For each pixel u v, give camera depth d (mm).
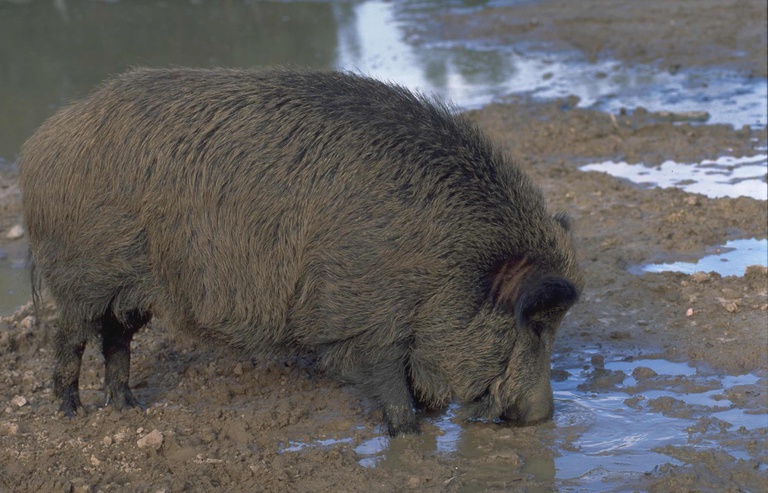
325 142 5484
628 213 9297
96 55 18234
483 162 5602
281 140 5523
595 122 12375
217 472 5457
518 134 12148
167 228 5590
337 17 21219
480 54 16906
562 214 5887
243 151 5527
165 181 5543
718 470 5211
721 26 16719
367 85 5836
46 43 19797
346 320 5492
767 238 8508
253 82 5754
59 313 5961
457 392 5652
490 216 5441
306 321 5652
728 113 12383
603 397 6172
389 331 5492
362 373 5723
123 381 6238
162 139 5578
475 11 20594
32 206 5855
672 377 6367
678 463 5328
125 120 5664
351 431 5957
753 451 5402
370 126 5512
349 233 5371
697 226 8766
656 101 13203
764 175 10094
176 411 6152
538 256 5453
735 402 5980
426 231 5355
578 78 14789
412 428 5816
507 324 5453
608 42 16703
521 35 18031
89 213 5637
